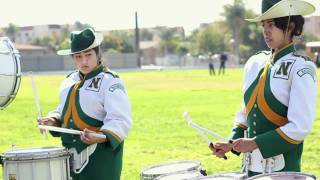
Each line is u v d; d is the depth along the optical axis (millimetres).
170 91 29594
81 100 5113
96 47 5176
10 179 4691
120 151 5113
